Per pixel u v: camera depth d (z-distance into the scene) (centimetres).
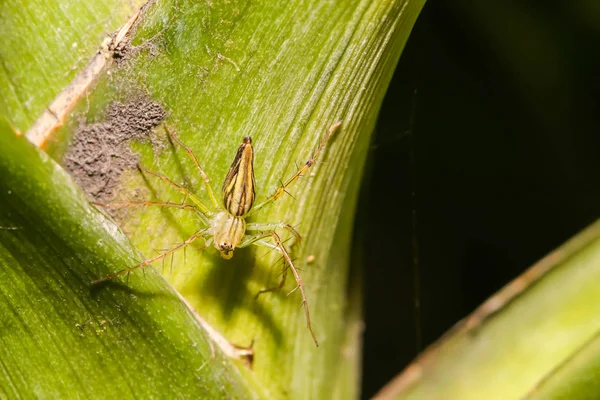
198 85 12
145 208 12
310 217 13
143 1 12
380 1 12
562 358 13
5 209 11
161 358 12
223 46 12
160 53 12
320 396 13
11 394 12
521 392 13
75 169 12
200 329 12
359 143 13
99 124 12
